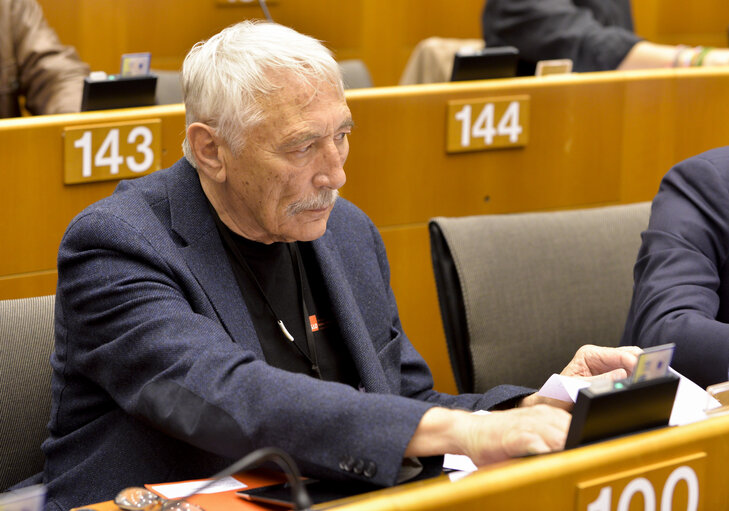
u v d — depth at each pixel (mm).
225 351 3289
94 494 3471
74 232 3607
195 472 3420
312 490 3070
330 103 3541
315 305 4043
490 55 7246
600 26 9086
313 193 3625
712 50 8336
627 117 7598
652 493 2607
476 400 4117
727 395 3100
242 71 3486
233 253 3828
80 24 10992
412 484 2475
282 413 3045
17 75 8234
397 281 7168
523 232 5348
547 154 7441
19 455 4051
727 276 4566
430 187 7113
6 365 4051
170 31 11469
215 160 3658
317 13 12461
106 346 3404
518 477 2412
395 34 13094
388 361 4160
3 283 5934
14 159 5809
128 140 6129
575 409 2650
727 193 4645
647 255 4645
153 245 3578
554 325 5270
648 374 2717
